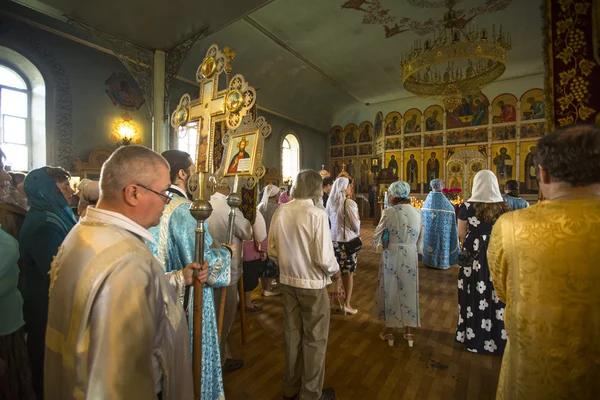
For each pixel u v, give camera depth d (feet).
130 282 2.21
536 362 2.61
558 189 2.72
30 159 22.52
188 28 11.71
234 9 10.55
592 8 4.68
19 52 20.88
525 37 31.78
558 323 2.50
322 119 55.42
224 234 6.99
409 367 7.85
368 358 8.29
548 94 4.95
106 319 2.09
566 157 2.54
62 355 2.21
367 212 54.70
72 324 2.16
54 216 5.30
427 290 14.07
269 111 43.88
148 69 13.44
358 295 13.48
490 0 25.73
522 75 42.01
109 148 25.36
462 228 8.60
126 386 2.05
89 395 1.97
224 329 7.36
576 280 2.46
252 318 10.79
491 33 30.81
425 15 27.71
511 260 2.91
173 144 30.25
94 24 11.40
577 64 4.81
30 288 5.13
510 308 2.91
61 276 2.35
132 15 10.89
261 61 34.60
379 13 27.30
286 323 6.23
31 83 22.47
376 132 54.13
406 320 8.59
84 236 2.40
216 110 6.59
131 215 2.68
